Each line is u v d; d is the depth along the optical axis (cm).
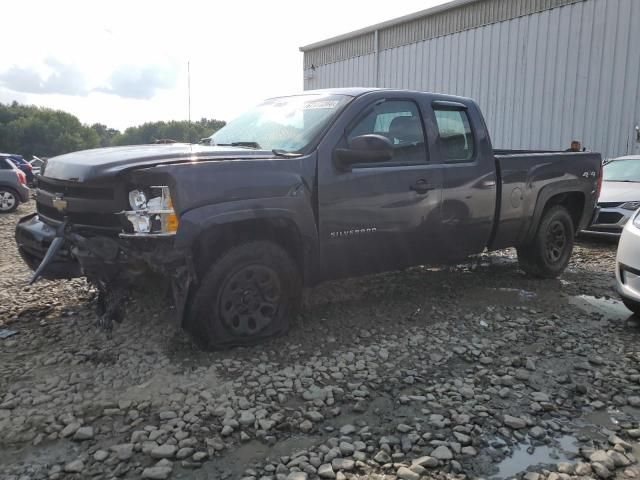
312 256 407
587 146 1277
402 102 464
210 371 350
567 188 597
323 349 395
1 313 459
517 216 548
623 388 348
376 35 1831
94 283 381
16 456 264
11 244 881
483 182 507
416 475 253
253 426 294
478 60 1513
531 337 432
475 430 294
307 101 466
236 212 354
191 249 346
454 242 498
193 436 282
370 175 425
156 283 372
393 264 464
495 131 1481
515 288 576
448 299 525
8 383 334
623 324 466
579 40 1276
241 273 373
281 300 397
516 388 346
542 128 1367
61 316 450
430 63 1658
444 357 389
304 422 296
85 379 339
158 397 319
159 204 338
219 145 450
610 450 278
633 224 477
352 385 340
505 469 262
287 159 386
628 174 945
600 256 769
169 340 394
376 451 274
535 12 1362
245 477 250
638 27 1169
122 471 253
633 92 1187
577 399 333
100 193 359
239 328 380
